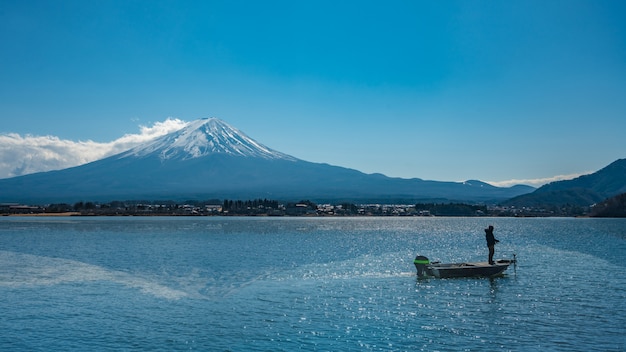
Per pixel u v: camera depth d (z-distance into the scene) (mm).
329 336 31266
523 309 38031
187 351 28734
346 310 38188
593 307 38375
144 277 55500
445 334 31391
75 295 44719
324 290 46812
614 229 191125
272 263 69562
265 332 32281
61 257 77500
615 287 47062
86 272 59562
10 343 30219
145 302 41469
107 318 35969
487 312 37188
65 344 30047
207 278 54844
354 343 29828
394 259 75812
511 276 54594
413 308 38750
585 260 70625
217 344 29906
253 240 122125
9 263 68812
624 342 29453
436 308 38688
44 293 45625
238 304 40531
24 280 53094
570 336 30656
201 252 87188
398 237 142625
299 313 37250
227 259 75250
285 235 148500
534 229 196000
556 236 140125
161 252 86812
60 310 38562
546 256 77438
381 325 33688
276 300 42156
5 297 43719
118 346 29641
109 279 53906
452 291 45938
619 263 66375
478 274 54000
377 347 29047
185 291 46594
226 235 144250
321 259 75438
